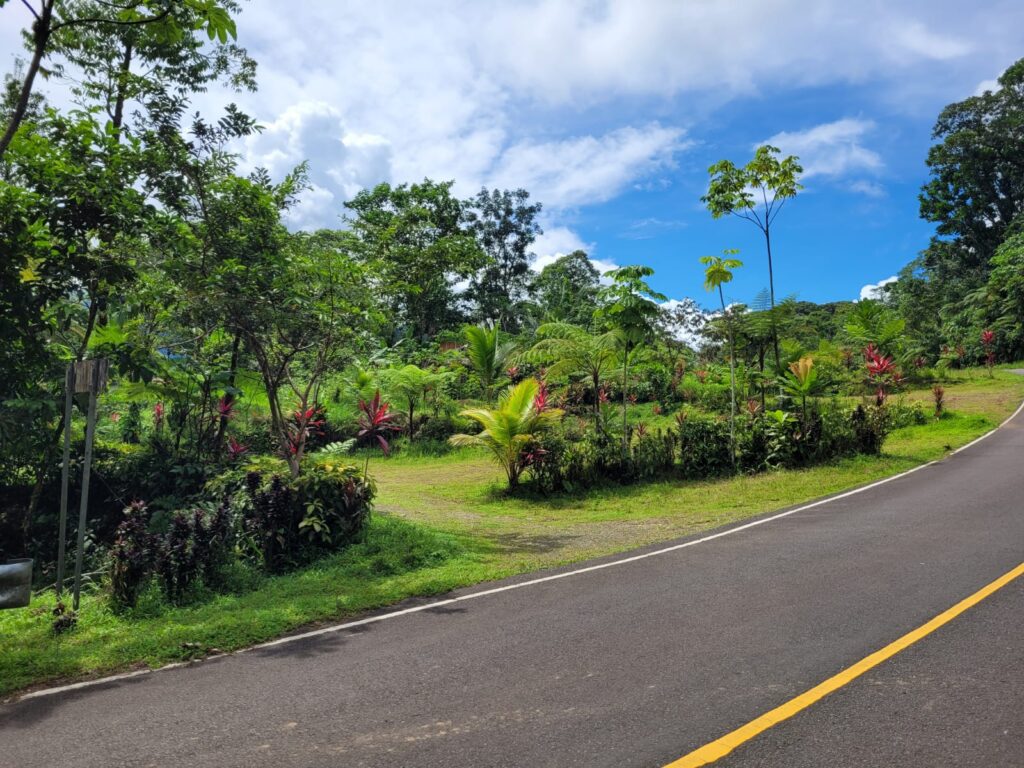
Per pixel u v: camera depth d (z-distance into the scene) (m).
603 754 3.33
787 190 15.95
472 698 4.07
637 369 27.42
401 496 14.16
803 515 9.62
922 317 44.41
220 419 12.73
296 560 8.09
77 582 6.38
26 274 8.95
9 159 8.37
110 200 8.71
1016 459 13.28
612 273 15.30
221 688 4.41
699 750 3.33
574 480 13.93
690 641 4.87
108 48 13.77
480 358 25.25
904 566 6.59
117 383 11.49
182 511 8.85
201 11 7.01
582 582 6.71
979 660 4.30
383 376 21.62
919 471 12.88
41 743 3.69
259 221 9.73
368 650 5.04
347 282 9.76
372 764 3.31
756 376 18.59
